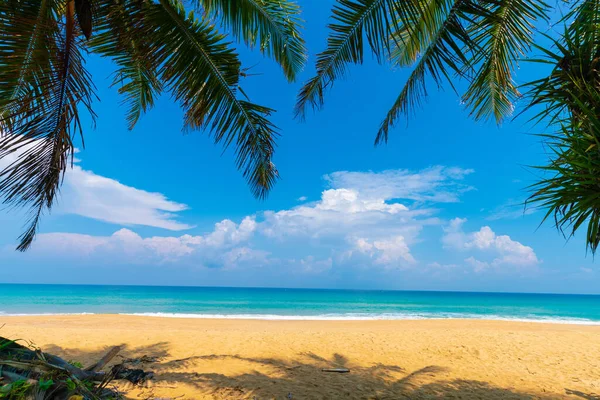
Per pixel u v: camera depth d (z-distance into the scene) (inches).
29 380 70.6
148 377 184.9
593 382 204.5
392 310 1301.7
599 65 76.6
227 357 244.7
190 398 157.4
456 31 117.5
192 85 159.0
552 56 82.8
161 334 328.5
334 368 225.5
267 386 180.4
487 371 226.2
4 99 128.6
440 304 1785.2
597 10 82.0
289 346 290.4
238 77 167.2
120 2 144.0
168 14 153.2
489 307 1595.7
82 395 78.6
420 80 166.7
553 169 74.6
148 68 155.7
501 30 139.0
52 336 314.5
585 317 1098.7
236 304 1521.9
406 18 118.6
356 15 130.4
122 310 1080.2
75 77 139.6
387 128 210.4
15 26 125.6
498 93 190.1
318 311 1182.9
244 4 171.6
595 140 67.6
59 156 134.6
